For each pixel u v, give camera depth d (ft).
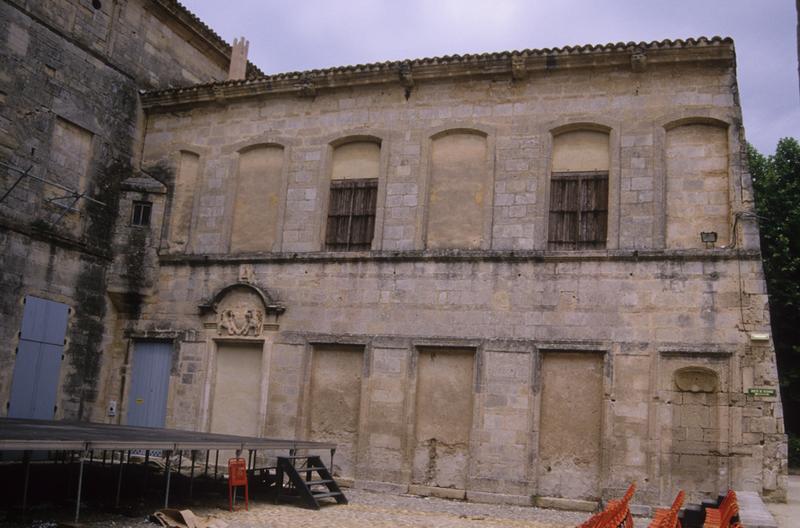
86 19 81.51
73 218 79.46
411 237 75.10
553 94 73.20
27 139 74.74
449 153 76.07
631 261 67.77
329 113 80.69
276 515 53.01
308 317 76.69
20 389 73.36
